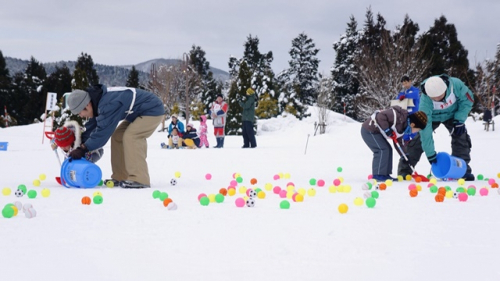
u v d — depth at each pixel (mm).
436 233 3924
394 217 4637
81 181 6824
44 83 46938
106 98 6812
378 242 3609
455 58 36906
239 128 29391
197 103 44969
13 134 27828
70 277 2775
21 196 5977
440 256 3229
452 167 8008
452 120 8570
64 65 47875
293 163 11703
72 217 4570
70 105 6785
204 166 10906
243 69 29188
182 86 45906
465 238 3748
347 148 17391
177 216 4656
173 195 6215
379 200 5805
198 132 20344
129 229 4035
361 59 36062
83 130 7395
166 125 34562
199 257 3191
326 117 28797
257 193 6027
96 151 7395
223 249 3395
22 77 48344
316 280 2738
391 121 8094
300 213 4863
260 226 4184
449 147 16438
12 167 10320
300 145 19828
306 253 3297
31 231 3936
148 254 3254
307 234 3871
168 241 3619
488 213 4875
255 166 10938
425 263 3062
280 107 36719
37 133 28797
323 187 7293
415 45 34281
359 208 5195
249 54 54812
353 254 3279
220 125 19203
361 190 6840
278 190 6574
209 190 6828
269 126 30469
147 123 7043
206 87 48031
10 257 3164
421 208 5199
